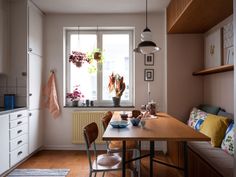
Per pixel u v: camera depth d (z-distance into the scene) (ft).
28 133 11.49
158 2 11.85
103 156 7.58
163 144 13.38
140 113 9.45
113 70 14.30
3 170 9.10
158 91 13.60
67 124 13.70
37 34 12.74
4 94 11.41
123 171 6.13
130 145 8.58
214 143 8.48
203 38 12.76
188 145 9.04
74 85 14.29
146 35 9.31
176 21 10.53
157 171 10.14
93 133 7.09
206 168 7.08
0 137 8.88
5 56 11.09
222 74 10.48
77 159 11.84
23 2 11.41
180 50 12.78
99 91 14.26
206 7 8.77
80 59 12.99
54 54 13.69
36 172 9.96
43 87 13.58
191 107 12.75
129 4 12.10
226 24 10.03
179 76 12.78
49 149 13.67
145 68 13.61
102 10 13.01
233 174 5.73
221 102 10.60
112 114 10.37
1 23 10.68
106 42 14.32
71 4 12.11
